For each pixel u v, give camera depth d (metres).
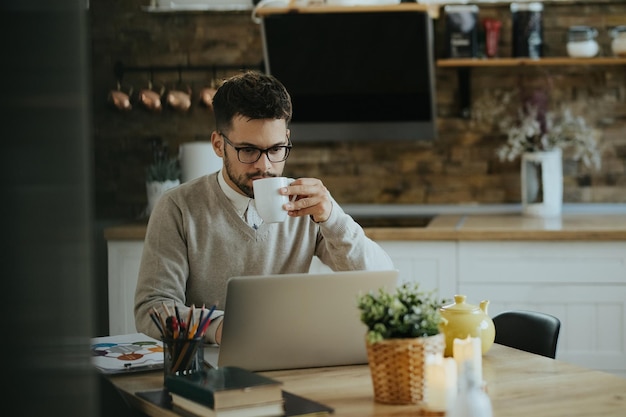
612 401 1.87
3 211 1.46
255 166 2.41
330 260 2.68
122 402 2.15
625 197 4.70
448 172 4.81
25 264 1.50
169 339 2.01
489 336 2.25
